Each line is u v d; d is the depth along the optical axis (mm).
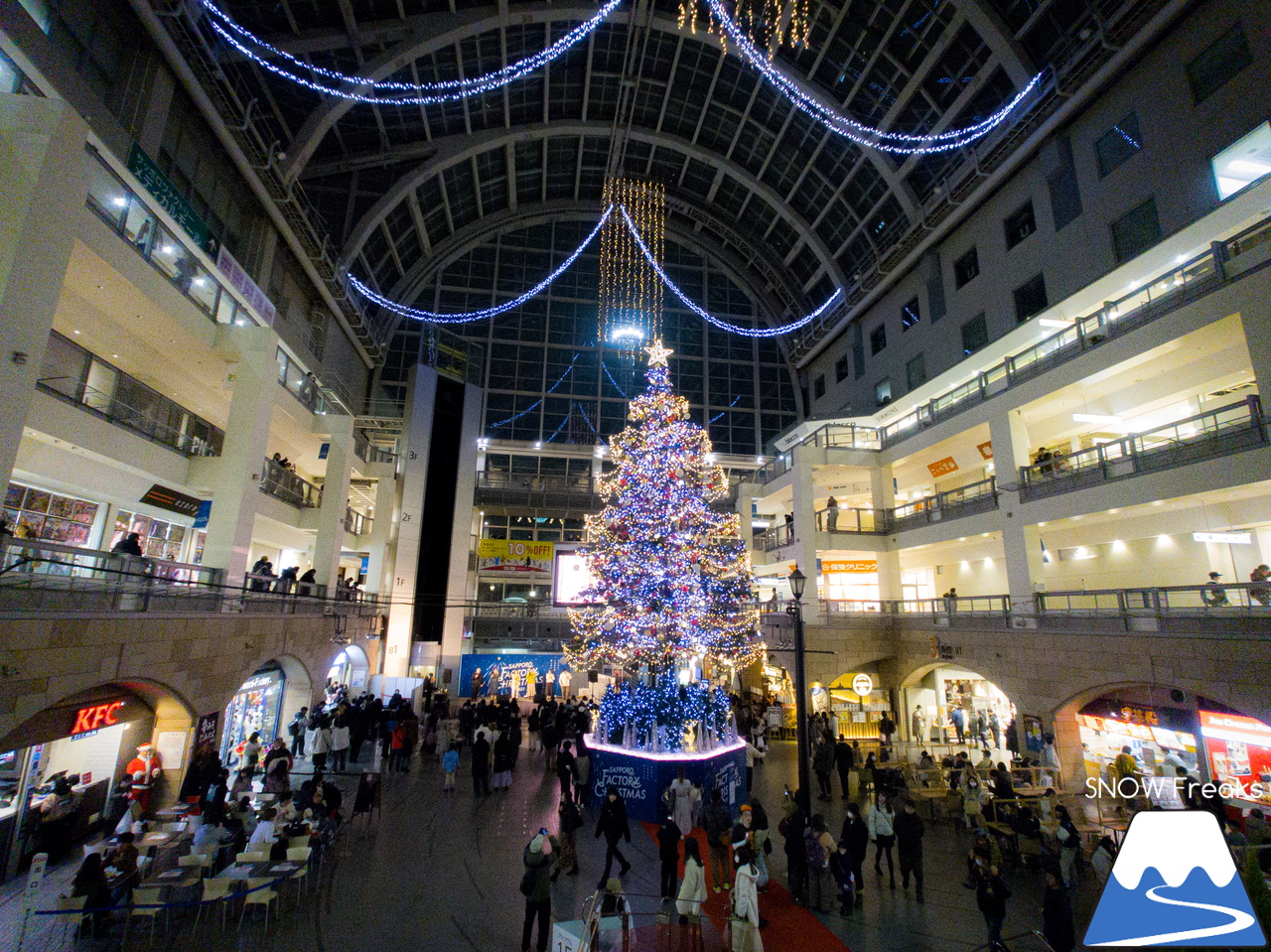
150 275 12430
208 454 17328
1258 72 15023
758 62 27062
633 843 10336
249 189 22125
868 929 7516
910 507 23516
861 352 33062
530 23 26828
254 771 11172
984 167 22781
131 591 9211
